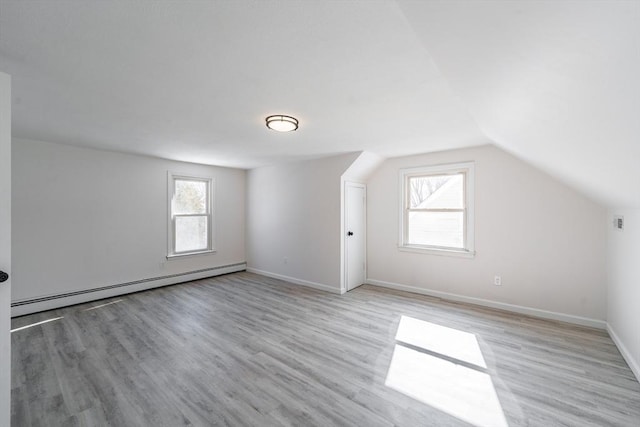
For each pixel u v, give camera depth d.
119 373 2.14
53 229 3.54
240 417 1.69
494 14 0.85
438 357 2.37
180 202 4.84
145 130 2.95
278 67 1.67
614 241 2.64
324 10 1.17
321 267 4.46
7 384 1.47
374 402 1.82
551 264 3.16
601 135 1.32
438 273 3.98
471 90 1.67
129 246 4.18
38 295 3.42
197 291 4.34
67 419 1.67
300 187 4.78
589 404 1.79
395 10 1.17
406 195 4.30
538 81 1.18
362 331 2.88
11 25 1.27
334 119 2.58
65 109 2.35
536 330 2.88
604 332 2.82
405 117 2.52
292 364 2.27
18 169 3.30
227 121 2.64
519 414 1.71
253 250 5.63
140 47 1.46
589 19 0.69
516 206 3.37
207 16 1.21
